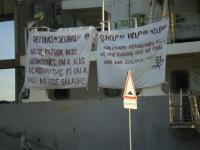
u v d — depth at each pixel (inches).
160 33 635.5
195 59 671.1
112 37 657.0
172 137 625.9
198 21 689.0
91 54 681.0
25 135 706.2
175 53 645.3
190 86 671.8
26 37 741.3
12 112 719.7
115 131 652.1
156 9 724.7
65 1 901.2
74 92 715.4
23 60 751.1
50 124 690.8
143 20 727.1
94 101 665.6
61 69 670.5
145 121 638.5
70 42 669.9
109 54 656.4
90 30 666.2
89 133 666.2
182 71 676.7
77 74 665.0
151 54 639.1
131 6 777.6
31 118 705.0
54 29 757.3
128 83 570.9
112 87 652.7
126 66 648.4
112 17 790.5
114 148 652.7
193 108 617.3
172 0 696.4
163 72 630.5
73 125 676.1
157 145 632.4
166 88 674.8
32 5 874.8
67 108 681.0
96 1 894.4
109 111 657.0
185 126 609.9
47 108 693.9
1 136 726.5
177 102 623.8
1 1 901.2
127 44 650.8
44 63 676.7
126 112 649.0
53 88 674.2
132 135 642.8
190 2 707.4
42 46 677.3
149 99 638.5
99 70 658.8
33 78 679.1
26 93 736.3
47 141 692.1
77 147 672.4
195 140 618.2
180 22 693.3
